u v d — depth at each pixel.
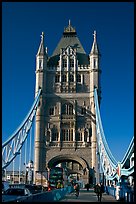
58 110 110.56
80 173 110.94
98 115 100.50
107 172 70.69
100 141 91.44
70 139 108.00
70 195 60.94
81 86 113.19
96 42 117.62
